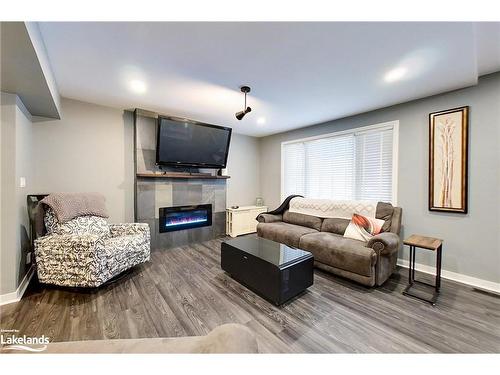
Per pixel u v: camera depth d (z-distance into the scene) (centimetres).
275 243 272
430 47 176
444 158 262
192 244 405
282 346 151
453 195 255
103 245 222
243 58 197
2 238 201
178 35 165
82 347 85
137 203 347
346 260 247
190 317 184
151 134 363
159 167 374
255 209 494
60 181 296
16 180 208
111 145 336
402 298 217
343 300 213
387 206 297
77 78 238
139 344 87
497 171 229
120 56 194
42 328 167
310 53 188
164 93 279
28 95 212
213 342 83
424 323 178
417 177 287
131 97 294
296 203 410
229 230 469
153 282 247
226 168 473
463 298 216
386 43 172
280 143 497
